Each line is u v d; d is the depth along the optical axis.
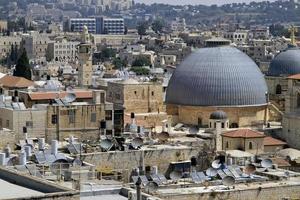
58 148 157.75
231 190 124.19
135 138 173.38
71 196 75.81
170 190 123.94
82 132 182.50
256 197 126.69
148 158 153.62
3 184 85.88
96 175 128.88
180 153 159.38
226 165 154.00
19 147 162.75
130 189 102.25
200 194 120.94
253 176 141.62
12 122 176.75
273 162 174.00
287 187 130.12
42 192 80.31
